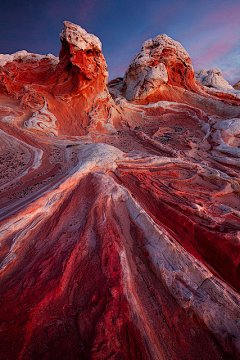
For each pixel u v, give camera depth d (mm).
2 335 3957
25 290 4887
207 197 11086
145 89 40219
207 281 5582
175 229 8094
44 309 4535
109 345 3873
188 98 41781
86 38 28469
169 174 13750
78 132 28047
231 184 12414
